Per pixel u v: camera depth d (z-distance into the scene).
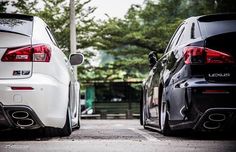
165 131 5.73
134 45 23.45
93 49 20.86
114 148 4.28
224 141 5.00
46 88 4.96
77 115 7.32
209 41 5.22
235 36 5.22
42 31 5.35
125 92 27.73
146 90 7.77
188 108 5.09
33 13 17.70
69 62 6.57
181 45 5.59
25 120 4.96
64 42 18.56
